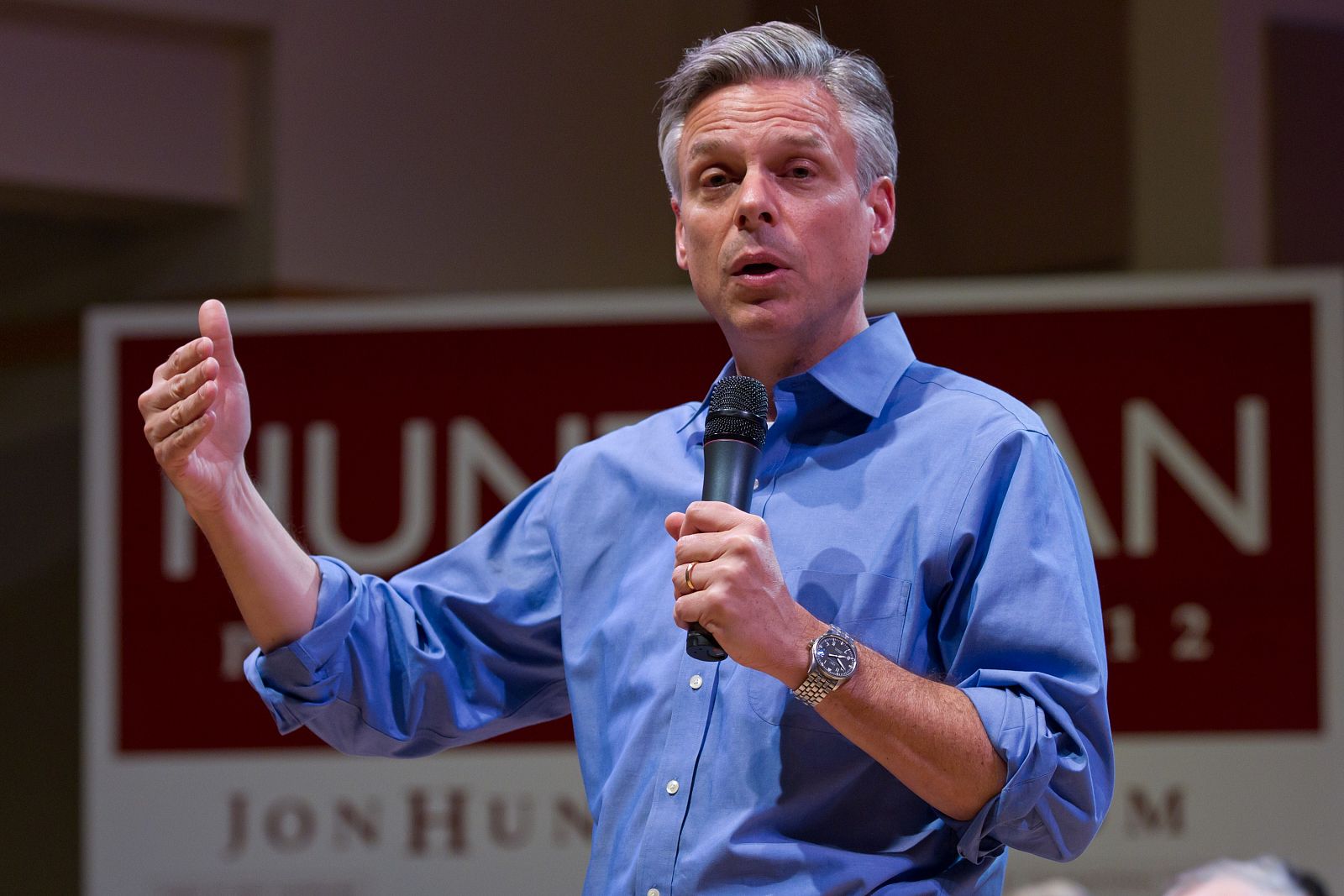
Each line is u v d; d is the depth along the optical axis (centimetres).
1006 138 1736
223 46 1728
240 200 1728
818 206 554
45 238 1875
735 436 519
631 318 1508
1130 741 1404
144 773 1501
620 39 1864
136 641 1512
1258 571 1403
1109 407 1434
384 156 1739
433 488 1509
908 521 521
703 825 504
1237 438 1418
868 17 1817
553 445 1505
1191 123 1622
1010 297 1452
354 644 577
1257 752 1388
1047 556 499
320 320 1536
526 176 1805
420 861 1471
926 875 500
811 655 458
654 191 1862
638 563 569
